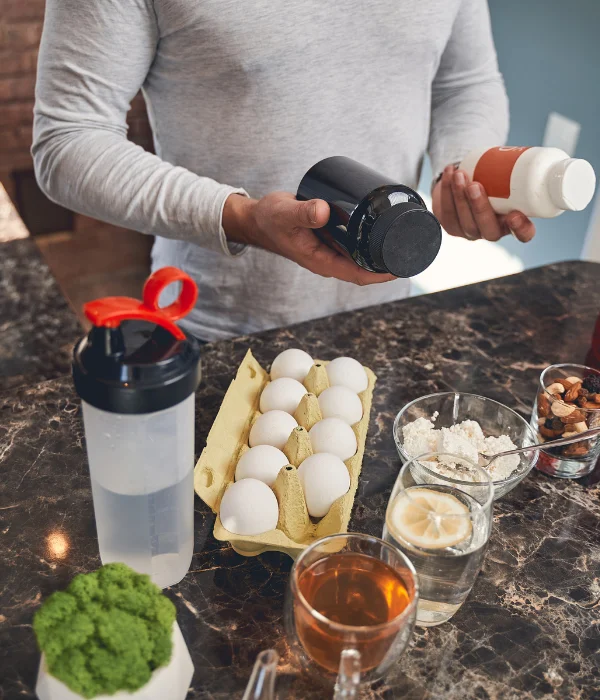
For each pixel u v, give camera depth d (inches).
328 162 36.4
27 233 72.6
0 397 39.4
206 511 33.4
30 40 99.0
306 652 25.2
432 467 30.4
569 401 36.0
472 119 53.1
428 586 26.9
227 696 26.1
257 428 33.8
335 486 30.7
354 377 37.5
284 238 37.6
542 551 32.4
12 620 28.3
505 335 47.4
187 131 47.5
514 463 33.9
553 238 100.8
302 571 25.3
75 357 23.7
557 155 38.6
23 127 105.0
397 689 26.6
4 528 32.1
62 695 23.4
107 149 42.8
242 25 42.6
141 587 24.5
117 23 41.3
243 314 53.2
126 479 25.7
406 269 33.2
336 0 43.7
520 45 99.3
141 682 23.2
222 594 29.7
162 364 23.0
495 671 27.4
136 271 118.7
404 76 48.8
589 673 27.5
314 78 45.8
